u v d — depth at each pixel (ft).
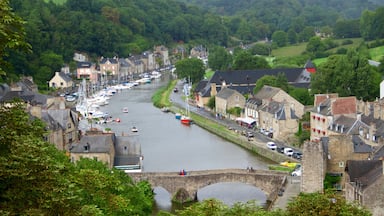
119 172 327.26
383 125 490.90
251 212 236.84
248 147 590.14
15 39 139.85
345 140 429.79
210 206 231.50
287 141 598.34
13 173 139.54
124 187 295.89
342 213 211.82
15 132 146.72
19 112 155.12
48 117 506.07
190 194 426.51
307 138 578.25
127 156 470.80
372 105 569.64
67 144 529.04
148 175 427.74
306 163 394.73
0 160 140.05
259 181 425.69
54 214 148.87
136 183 408.46
